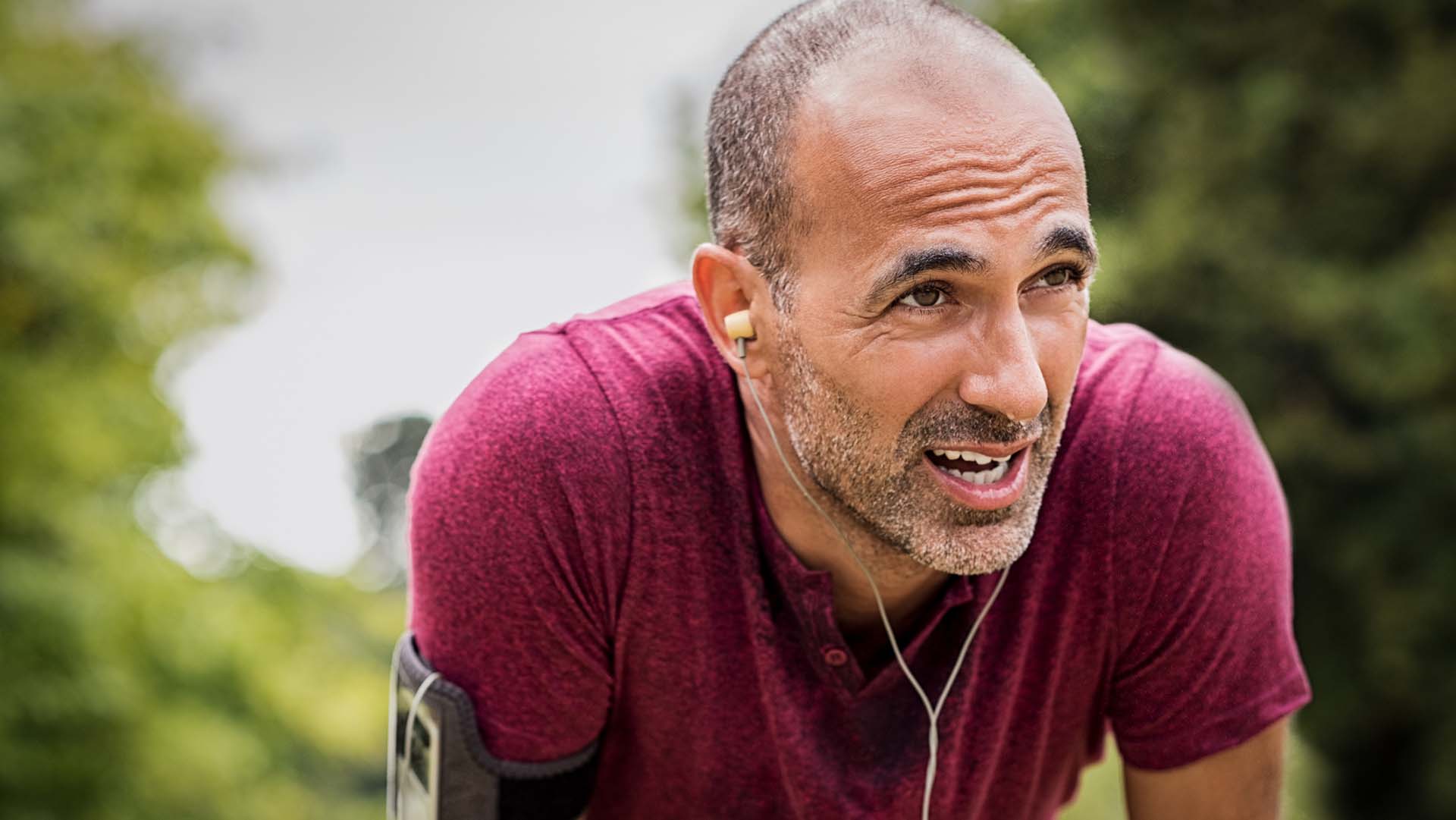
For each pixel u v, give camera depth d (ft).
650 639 5.18
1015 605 5.02
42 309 19.01
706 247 4.83
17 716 17.30
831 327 4.47
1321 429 29.81
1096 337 5.34
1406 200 30.35
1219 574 5.08
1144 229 29.43
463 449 5.15
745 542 5.00
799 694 5.04
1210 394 5.22
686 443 5.04
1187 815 5.46
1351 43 30.55
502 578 5.09
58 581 17.69
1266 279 29.66
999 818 5.45
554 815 5.45
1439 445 29.14
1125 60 29.22
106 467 19.42
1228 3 30.71
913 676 4.97
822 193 4.41
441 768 5.25
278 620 21.63
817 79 4.46
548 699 5.26
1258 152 30.12
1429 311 28.53
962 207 4.24
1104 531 5.02
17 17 20.66
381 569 29.07
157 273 20.45
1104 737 5.78
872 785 5.06
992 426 4.37
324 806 23.31
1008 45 4.53
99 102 19.51
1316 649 30.94
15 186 18.08
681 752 5.38
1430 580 29.68
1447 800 29.78
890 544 4.66
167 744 18.49
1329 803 30.04
